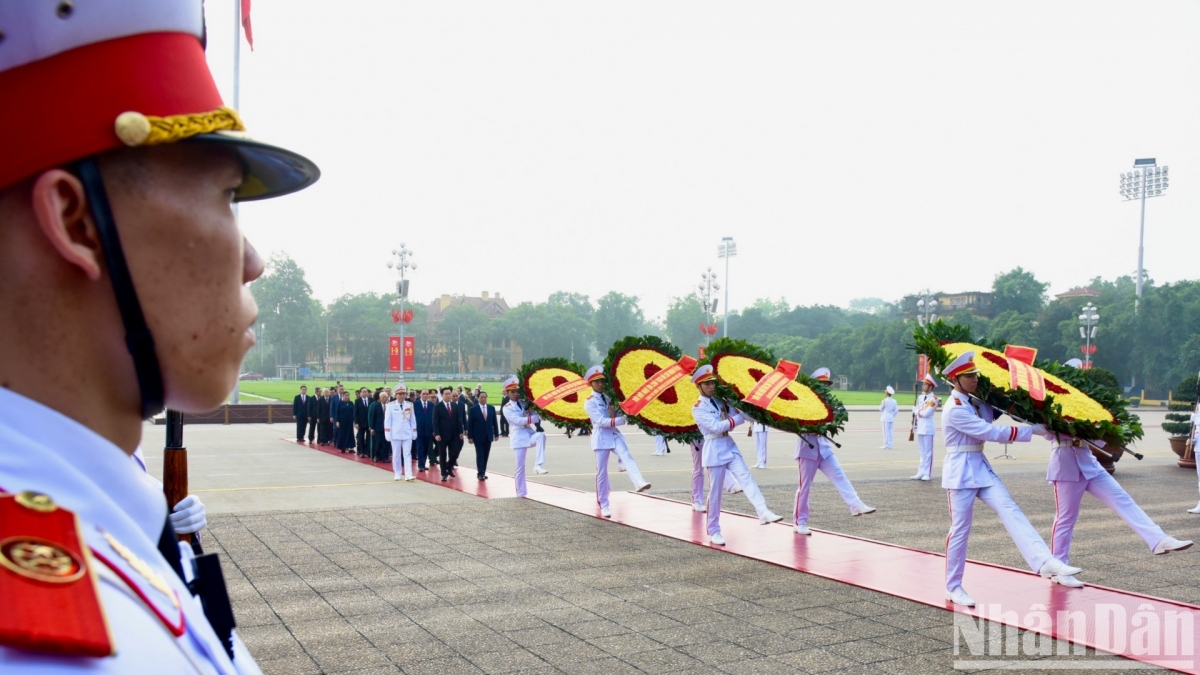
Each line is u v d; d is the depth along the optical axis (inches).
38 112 29.4
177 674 26.6
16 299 30.4
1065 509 367.2
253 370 4466.0
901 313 3823.8
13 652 21.3
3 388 30.1
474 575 366.0
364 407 932.0
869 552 417.1
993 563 392.5
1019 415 346.0
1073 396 369.7
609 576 366.0
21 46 29.3
